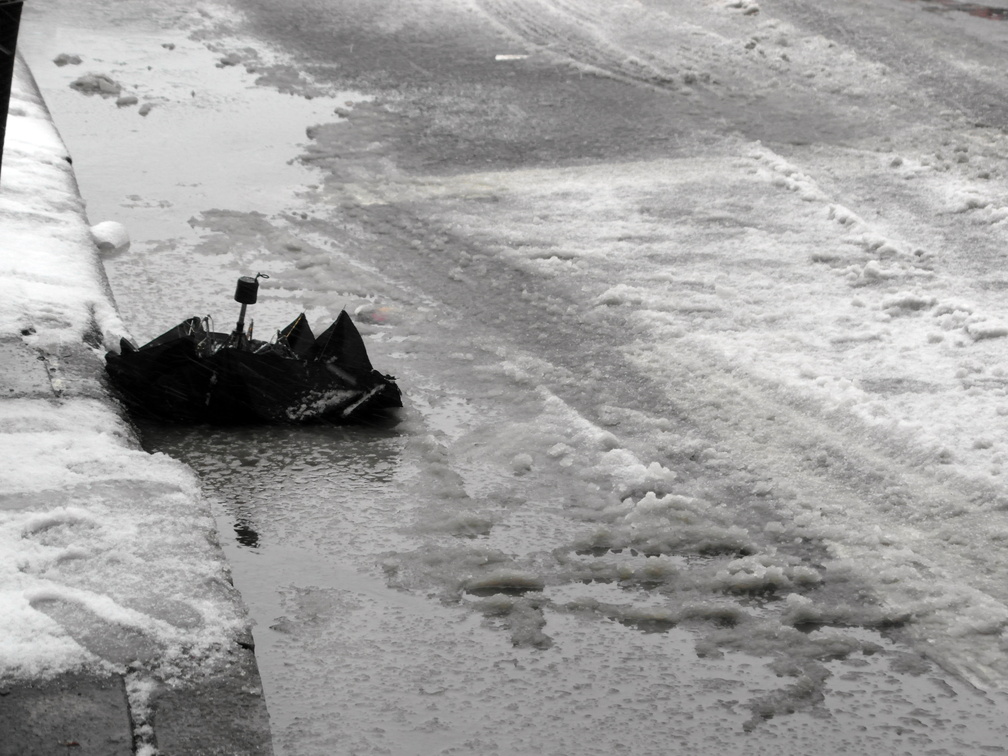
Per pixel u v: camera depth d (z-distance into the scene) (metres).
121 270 8.08
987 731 3.98
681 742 3.83
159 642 3.75
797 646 4.39
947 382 6.91
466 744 3.75
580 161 11.58
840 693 4.14
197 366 5.86
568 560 4.91
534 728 3.85
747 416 6.42
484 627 4.41
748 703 4.05
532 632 4.37
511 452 5.85
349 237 9.25
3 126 6.01
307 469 5.54
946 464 5.87
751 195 10.62
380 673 4.09
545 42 16.27
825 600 4.72
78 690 3.49
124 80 13.37
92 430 5.28
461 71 14.74
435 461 5.71
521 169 11.26
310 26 16.48
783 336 7.57
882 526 5.32
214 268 8.28
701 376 6.94
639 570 4.85
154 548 4.27
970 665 4.34
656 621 4.52
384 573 4.73
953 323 7.80
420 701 3.96
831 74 15.14
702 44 16.44
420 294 8.14
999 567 5.01
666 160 11.66
